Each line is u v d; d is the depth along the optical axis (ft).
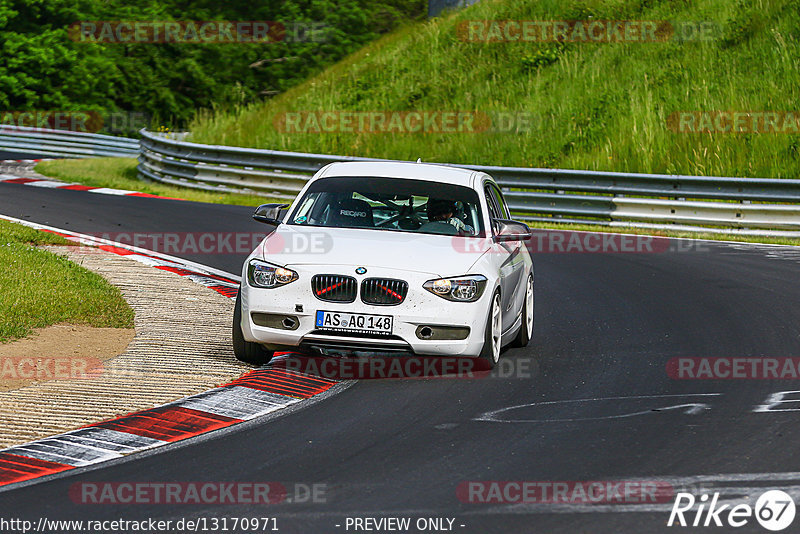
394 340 98.73
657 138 295.28
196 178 291.99
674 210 233.96
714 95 312.91
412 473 71.77
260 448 77.51
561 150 310.86
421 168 119.96
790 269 180.65
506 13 403.54
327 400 92.43
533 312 133.69
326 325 98.89
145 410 86.58
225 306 134.72
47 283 131.75
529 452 77.10
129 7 600.80
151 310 128.26
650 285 164.04
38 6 559.79
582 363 110.01
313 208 112.06
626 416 87.92
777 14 342.03
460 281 100.58
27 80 534.37
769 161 273.95
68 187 278.05
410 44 406.62
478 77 368.27
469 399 93.56
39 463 72.79
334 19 622.95
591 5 388.78
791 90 303.48
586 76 345.31
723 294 155.22
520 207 250.78
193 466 72.84
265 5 628.69
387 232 108.37
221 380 97.09
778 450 77.77
